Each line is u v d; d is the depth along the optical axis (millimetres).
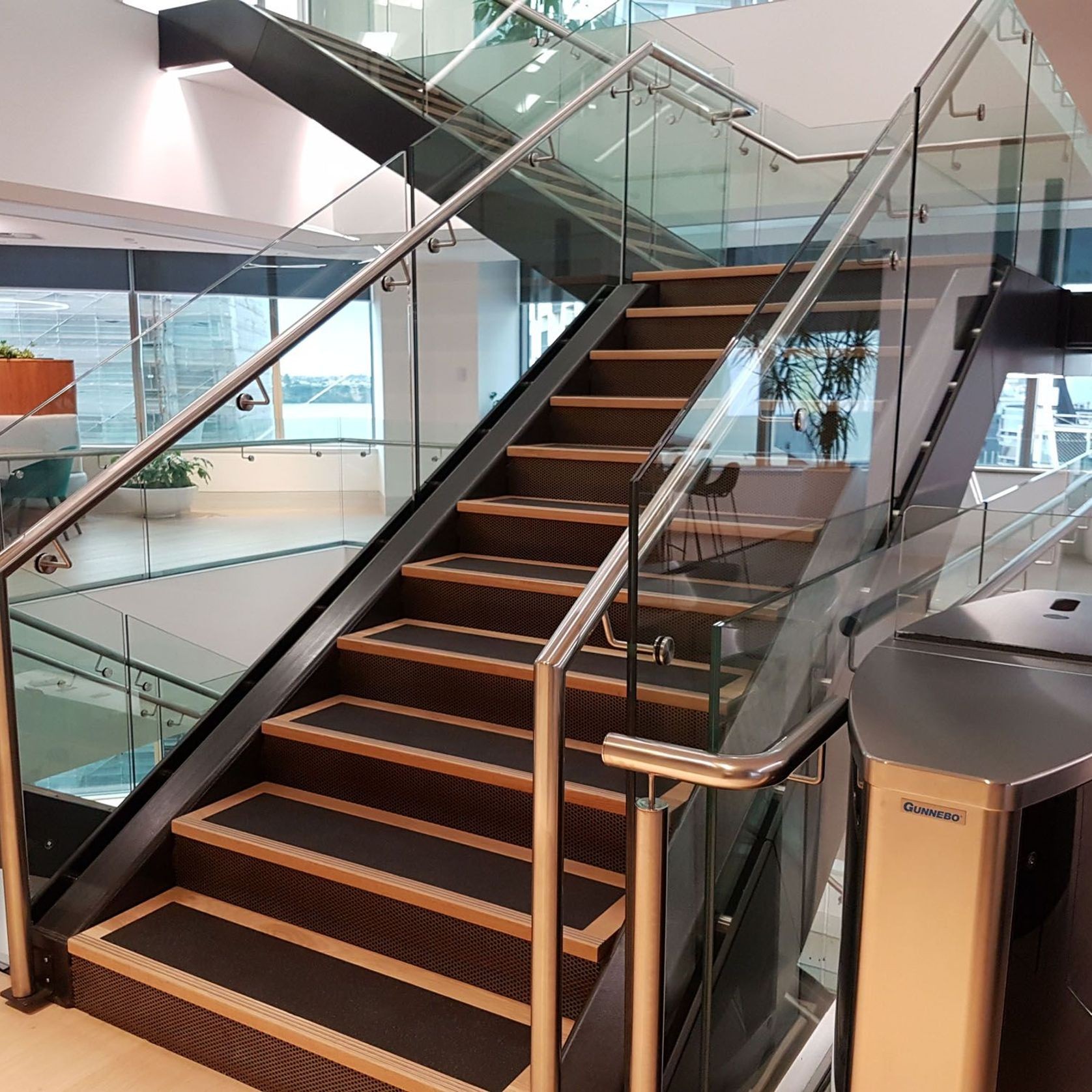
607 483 3527
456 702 2857
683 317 4215
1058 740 1350
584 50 5305
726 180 5770
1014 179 4070
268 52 6250
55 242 8828
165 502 3959
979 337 3693
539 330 4355
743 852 1824
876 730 1397
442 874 2281
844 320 2658
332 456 3760
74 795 2729
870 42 6910
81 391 3799
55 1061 2152
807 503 2486
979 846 1244
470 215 3990
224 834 2486
